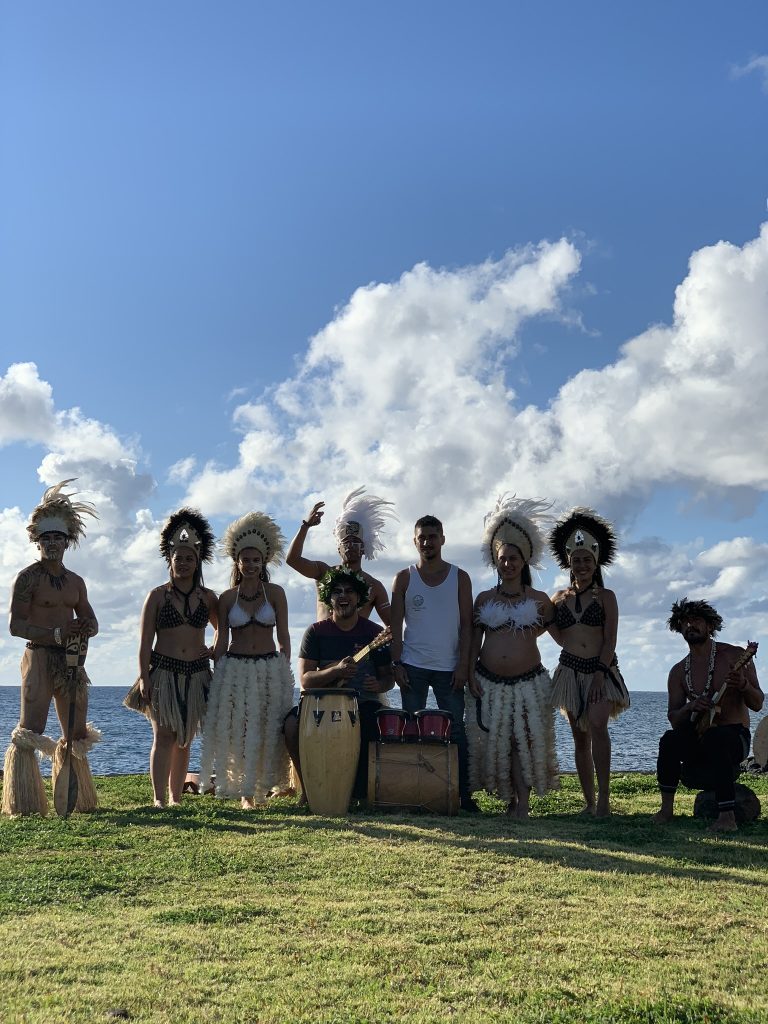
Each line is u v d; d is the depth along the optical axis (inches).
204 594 316.8
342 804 290.5
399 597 318.3
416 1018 131.2
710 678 299.9
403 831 254.1
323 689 291.6
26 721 305.9
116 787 367.2
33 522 315.6
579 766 319.9
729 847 248.4
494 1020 130.8
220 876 205.3
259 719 308.7
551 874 210.2
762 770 314.0
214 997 138.2
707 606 306.3
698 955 159.2
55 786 297.6
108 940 162.1
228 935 165.9
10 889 193.2
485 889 196.9
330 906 183.2
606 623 307.3
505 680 304.3
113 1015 130.0
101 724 2314.2
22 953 153.9
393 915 178.2
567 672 308.2
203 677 314.5
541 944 163.0
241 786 304.0
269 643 315.9
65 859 218.4
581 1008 135.6
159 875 205.2
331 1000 137.9
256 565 315.3
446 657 312.5
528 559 314.3
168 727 309.1
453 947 161.3
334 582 313.6
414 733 297.0
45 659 308.3
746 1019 131.6
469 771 307.0
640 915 180.7
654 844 250.1
